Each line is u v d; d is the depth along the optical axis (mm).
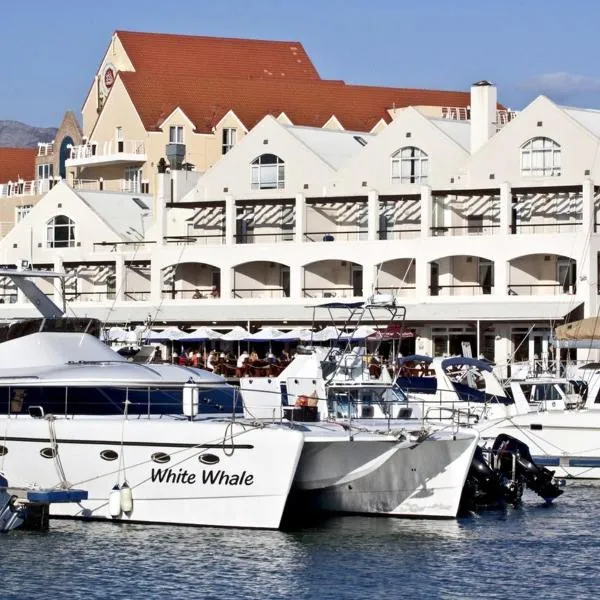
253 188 161500
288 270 160250
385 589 58094
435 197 152000
